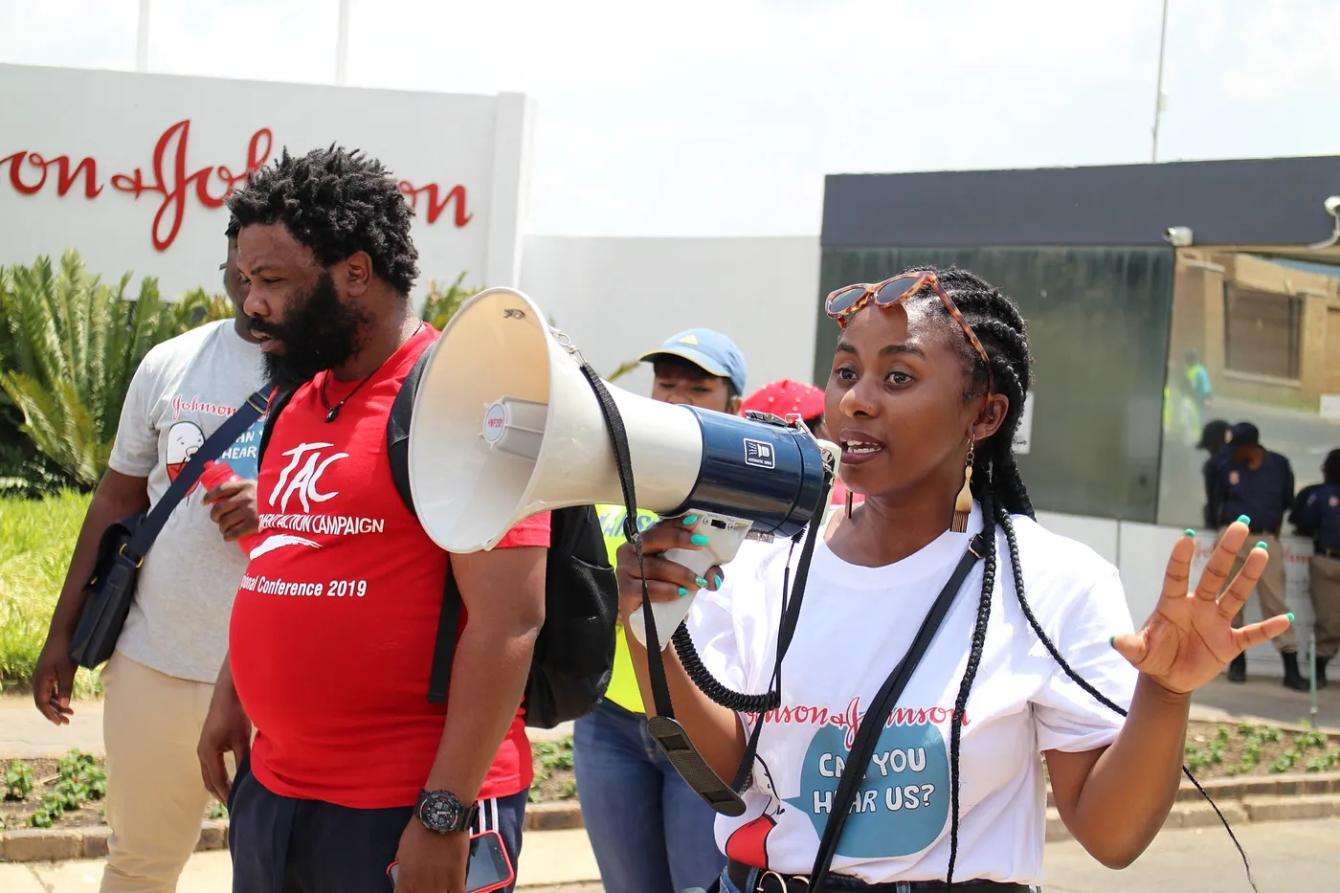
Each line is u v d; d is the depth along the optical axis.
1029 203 12.63
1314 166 11.39
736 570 2.34
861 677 2.15
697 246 17.72
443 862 2.61
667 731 1.90
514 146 18.59
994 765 2.09
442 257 18.70
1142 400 12.27
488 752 2.66
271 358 3.09
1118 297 12.32
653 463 1.88
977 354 2.16
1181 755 1.95
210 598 3.74
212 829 5.89
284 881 2.80
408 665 2.71
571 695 2.93
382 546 2.71
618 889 3.85
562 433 1.81
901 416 2.13
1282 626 1.80
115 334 16.58
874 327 2.16
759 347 17.34
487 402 2.23
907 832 2.08
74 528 12.02
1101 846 2.03
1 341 16.69
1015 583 2.14
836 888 2.11
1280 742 9.33
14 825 5.70
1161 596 1.84
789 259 17.16
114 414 16.56
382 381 2.85
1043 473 12.70
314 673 2.71
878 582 2.20
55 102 18.47
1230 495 11.77
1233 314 12.30
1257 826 7.82
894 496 2.22
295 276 2.80
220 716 3.34
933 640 2.13
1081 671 2.09
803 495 2.01
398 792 2.71
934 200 13.05
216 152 18.69
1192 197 11.91
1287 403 12.53
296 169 2.82
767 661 2.24
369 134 18.72
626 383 18.20
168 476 3.86
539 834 6.66
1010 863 2.10
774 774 2.19
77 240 18.58
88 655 3.77
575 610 2.87
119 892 3.93
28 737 6.91
